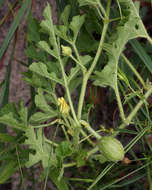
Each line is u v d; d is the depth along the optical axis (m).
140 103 0.41
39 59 0.41
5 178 0.41
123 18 0.40
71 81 0.44
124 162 0.47
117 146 0.37
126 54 0.57
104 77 0.40
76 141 0.40
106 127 0.58
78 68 0.39
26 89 0.60
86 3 0.41
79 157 0.40
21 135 0.43
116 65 0.40
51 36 0.38
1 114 0.41
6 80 0.46
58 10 0.48
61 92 0.58
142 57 0.45
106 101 0.58
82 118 0.42
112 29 0.50
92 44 0.46
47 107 0.39
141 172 0.47
